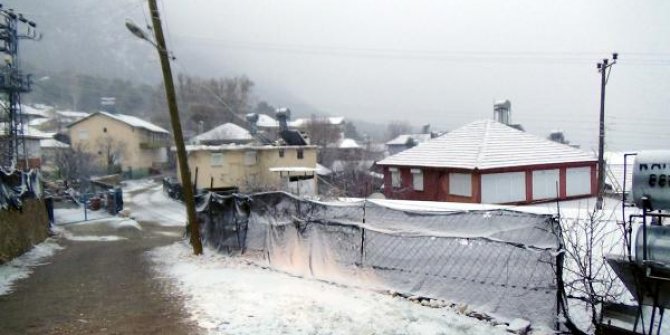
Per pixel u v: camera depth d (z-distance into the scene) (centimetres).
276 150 4316
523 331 639
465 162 2486
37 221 1761
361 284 876
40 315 734
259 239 1187
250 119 5422
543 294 659
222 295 825
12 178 1459
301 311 721
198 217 1591
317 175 4219
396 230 835
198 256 1346
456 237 754
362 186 3625
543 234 669
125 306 780
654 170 576
